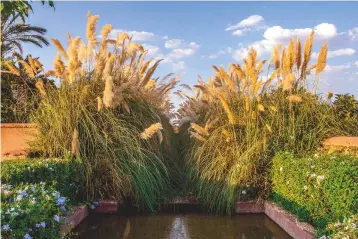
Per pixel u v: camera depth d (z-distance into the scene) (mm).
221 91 7480
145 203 6477
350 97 7430
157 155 7238
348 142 5930
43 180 5129
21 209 3348
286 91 7152
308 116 6945
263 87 7328
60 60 6660
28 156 6512
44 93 6633
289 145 6672
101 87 6855
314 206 4863
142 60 7664
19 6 4453
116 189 6414
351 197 4152
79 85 6785
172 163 7762
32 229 3389
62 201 4020
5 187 3904
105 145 6344
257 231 5359
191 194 7000
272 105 7047
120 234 5125
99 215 6152
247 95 6984
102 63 6984
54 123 6465
